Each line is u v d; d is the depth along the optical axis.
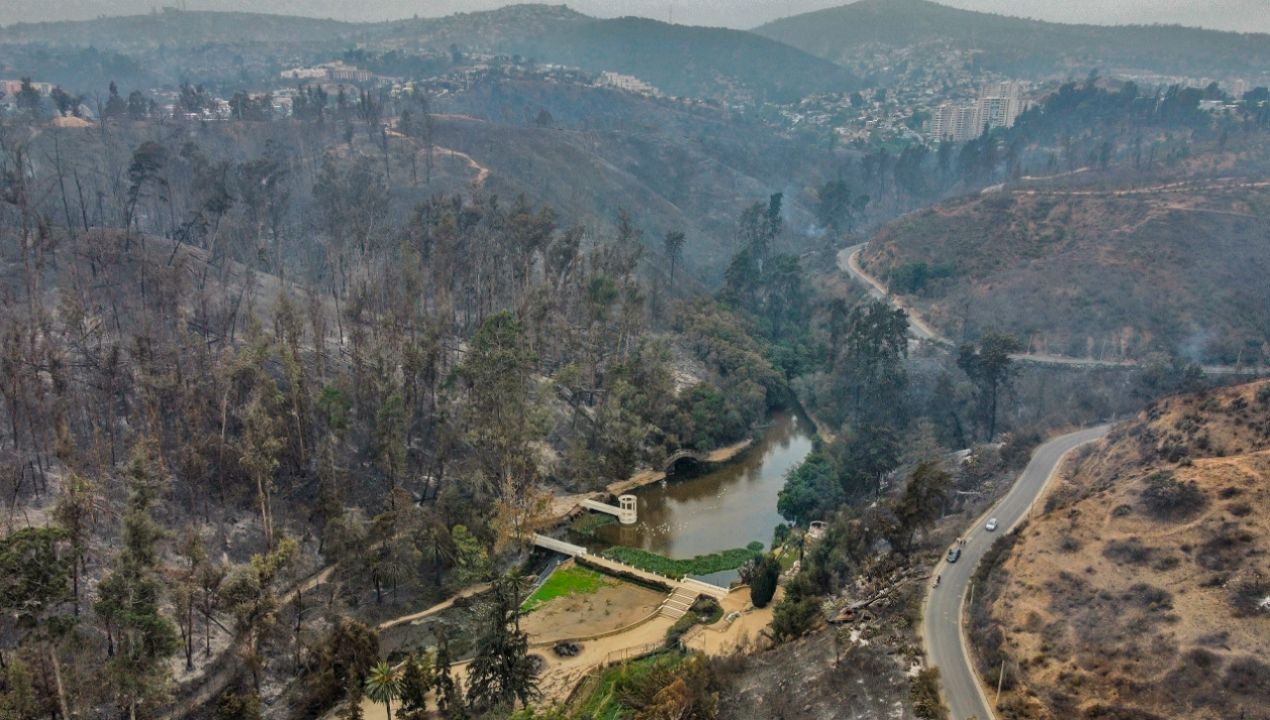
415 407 149.25
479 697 95.12
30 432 118.88
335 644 98.19
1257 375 168.62
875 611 101.75
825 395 199.38
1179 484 94.94
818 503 146.38
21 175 157.00
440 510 127.81
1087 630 84.94
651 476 167.50
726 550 138.88
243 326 159.62
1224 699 74.06
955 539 115.06
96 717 88.19
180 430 125.62
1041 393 175.75
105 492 108.12
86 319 141.00
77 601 91.94
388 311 158.12
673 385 185.38
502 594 98.88
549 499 136.75
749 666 97.81
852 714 83.81
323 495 121.88
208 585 97.69
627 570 129.88
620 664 103.88
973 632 92.50
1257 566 84.25
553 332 186.75
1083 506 101.12
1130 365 190.62
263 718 95.25
